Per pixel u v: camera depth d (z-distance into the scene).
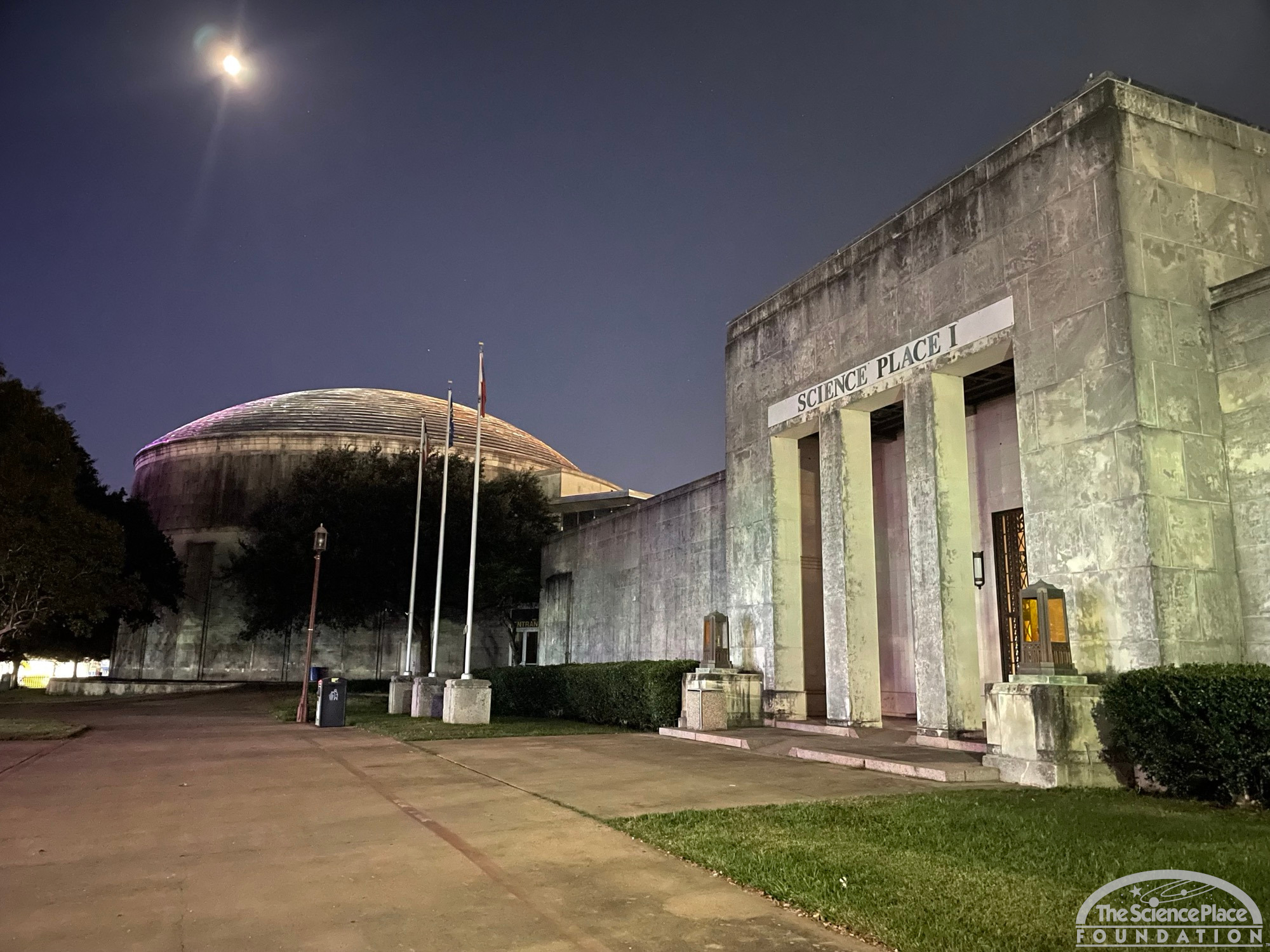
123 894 6.55
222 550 51.88
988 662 19.66
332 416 57.16
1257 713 9.66
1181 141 14.08
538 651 39.91
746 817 9.13
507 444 60.72
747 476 22.45
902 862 7.18
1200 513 12.60
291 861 7.49
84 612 34.75
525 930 5.73
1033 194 14.85
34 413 27.42
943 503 16.23
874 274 18.56
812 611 22.67
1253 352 12.84
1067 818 8.97
